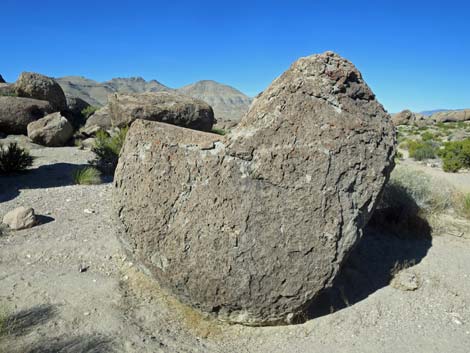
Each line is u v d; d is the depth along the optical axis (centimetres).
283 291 291
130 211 326
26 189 665
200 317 320
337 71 296
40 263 400
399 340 289
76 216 529
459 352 276
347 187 290
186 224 305
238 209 294
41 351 263
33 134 1220
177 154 313
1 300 324
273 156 291
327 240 288
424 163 1309
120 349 271
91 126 1427
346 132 292
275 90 302
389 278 377
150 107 1161
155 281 338
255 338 297
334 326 306
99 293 341
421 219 502
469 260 416
